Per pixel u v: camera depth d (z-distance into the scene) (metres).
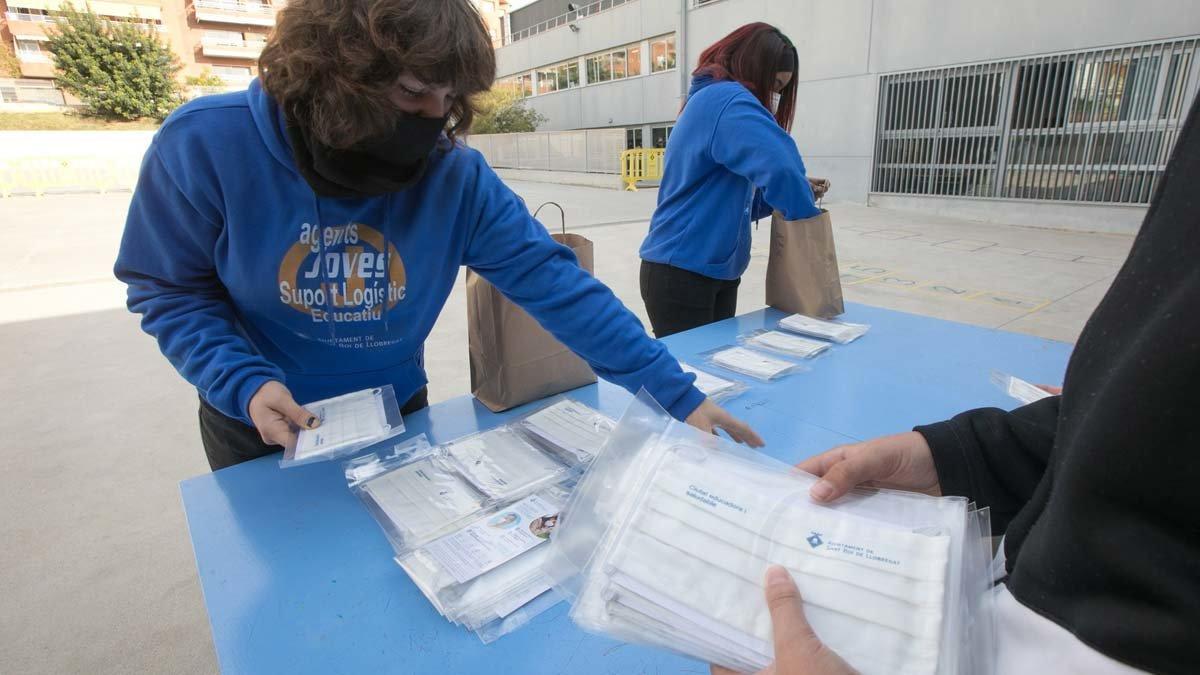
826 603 0.48
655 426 0.73
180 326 0.99
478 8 0.83
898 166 9.48
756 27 1.93
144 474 2.39
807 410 1.31
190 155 0.89
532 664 0.69
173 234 0.96
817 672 0.41
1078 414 0.41
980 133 8.38
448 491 0.99
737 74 1.95
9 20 29.67
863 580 0.49
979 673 0.43
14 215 10.16
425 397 1.44
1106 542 0.36
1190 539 0.35
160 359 3.58
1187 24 6.52
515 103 20.03
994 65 8.10
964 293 4.76
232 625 0.74
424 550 0.85
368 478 1.04
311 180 0.89
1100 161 7.35
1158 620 0.34
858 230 7.77
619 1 16.39
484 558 0.83
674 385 1.05
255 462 1.12
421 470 1.06
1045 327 3.96
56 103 24.34
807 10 10.20
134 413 2.91
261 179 0.93
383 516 0.93
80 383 3.26
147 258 0.99
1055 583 0.40
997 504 0.66
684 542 0.56
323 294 1.06
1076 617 0.38
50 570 1.87
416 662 0.69
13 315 4.47
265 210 0.95
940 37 8.59
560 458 1.08
